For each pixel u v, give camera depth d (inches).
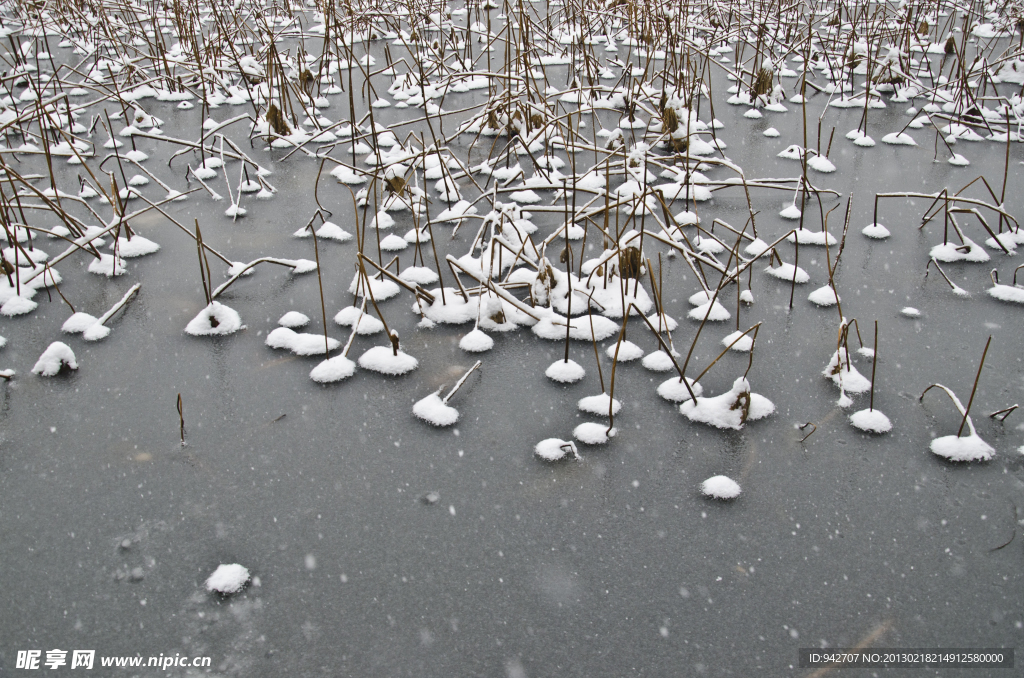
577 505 87.8
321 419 102.4
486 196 175.9
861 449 95.6
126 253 150.2
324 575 79.0
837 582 77.5
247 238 159.5
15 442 98.1
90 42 335.0
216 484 91.1
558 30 345.1
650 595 76.5
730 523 85.0
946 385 107.1
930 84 280.1
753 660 70.0
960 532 83.0
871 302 130.3
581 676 68.8
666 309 129.3
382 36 363.9
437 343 119.9
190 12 306.2
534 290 128.0
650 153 202.5
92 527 85.0
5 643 72.1
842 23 368.8
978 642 71.1
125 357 116.5
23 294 134.1
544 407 104.8
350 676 69.0
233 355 116.9
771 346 117.6
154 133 233.3
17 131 224.2
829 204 174.1
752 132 232.5
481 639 72.3
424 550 81.9
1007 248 146.2
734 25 354.0
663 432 99.3
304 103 246.5
